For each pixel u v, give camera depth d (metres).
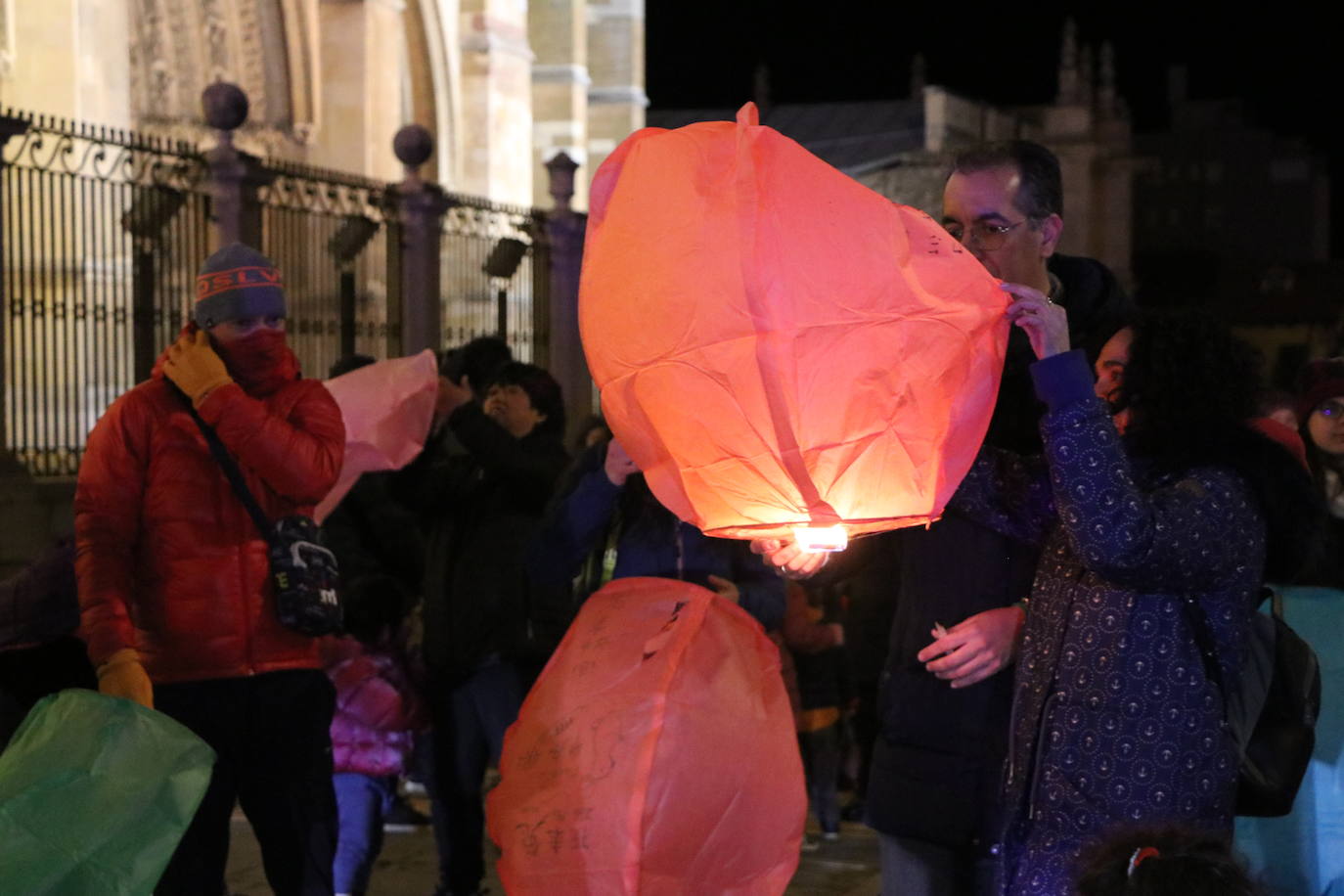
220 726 4.30
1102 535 2.98
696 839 3.42
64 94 14.51
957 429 2.76
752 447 2.63
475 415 5.81
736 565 4.94
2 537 9.58
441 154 24.08
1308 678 3.49
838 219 2.59
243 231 11.64
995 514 3.60
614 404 2.81
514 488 5.93
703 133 2.70
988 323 2.73
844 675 8.20
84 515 4.29
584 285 2.82
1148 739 3.09
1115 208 47.69
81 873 2.94
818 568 3.43
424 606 6.01
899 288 2.60
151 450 4.32
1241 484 3.14
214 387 4.27
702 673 3.52
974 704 3.68
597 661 3.60
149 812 3.00
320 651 5.91
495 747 5.88
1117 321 3.81
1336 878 4.07
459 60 24.91
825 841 7.95
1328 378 5.20
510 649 5.88
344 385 5.71
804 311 2.54
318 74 20.61
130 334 13.29
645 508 4.90
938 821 3.69
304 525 4.41
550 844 3.43
